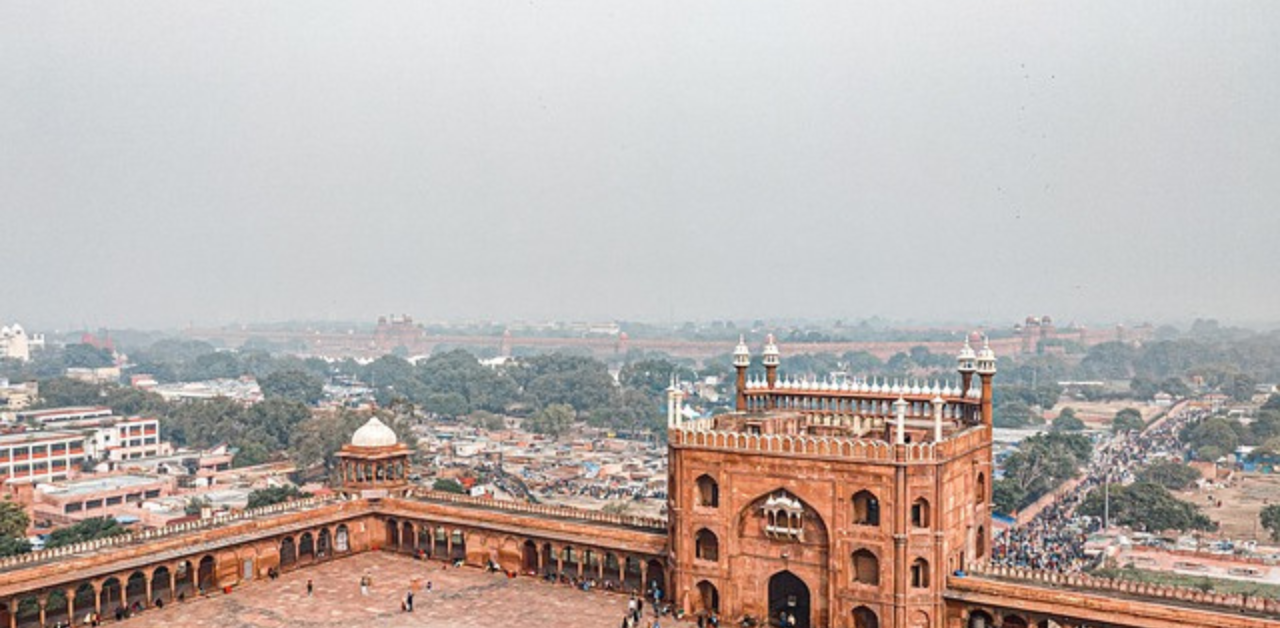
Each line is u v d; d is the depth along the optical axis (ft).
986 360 220.23
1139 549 419.54
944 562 196.65
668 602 224.53
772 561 209.05
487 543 258.16
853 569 199.82
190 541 232.53
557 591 238.48
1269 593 351.25
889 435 214.07
